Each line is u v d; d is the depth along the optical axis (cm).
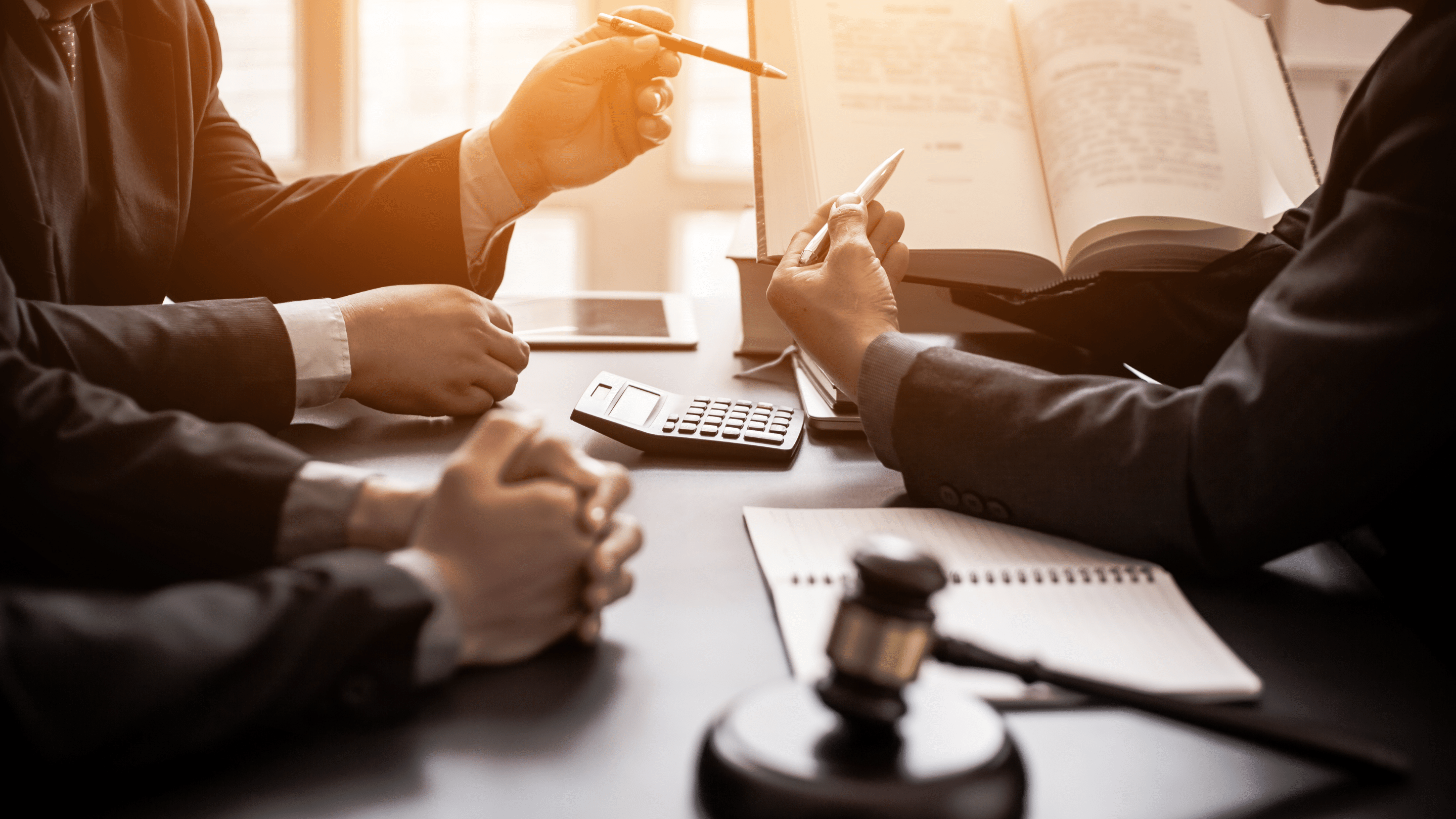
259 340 79
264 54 306
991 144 95
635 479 75
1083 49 100
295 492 53
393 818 37
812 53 97
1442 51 57
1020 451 64
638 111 108
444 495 48
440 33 312
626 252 329
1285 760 43
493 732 43
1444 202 55
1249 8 307
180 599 42
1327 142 315
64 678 38
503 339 91
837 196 92
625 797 39
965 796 36
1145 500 59
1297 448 56
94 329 73
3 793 37
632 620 53
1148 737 44
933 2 102
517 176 109
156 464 53
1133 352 110
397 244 110
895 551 39
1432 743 44
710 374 107
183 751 39
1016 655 45
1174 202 92
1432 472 62
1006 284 97
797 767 36
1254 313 62
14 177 82
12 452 54
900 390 69
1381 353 55
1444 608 61
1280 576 62
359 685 43
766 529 64
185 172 109
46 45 89
